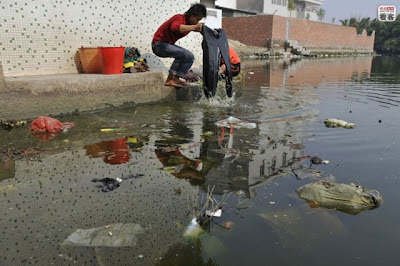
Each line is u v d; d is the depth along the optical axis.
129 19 6.79
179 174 2.97
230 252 1.87
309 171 3.01
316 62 22.02
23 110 4.65
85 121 4.80
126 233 2.04
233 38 30.02
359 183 2.76
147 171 3.03
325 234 2.04
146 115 5.24
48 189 2.63
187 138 4.03
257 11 38.19
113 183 2.74
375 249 1.90
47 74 5.67
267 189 2.66
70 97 5.14
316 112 5.54
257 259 1.81
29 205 2.38
